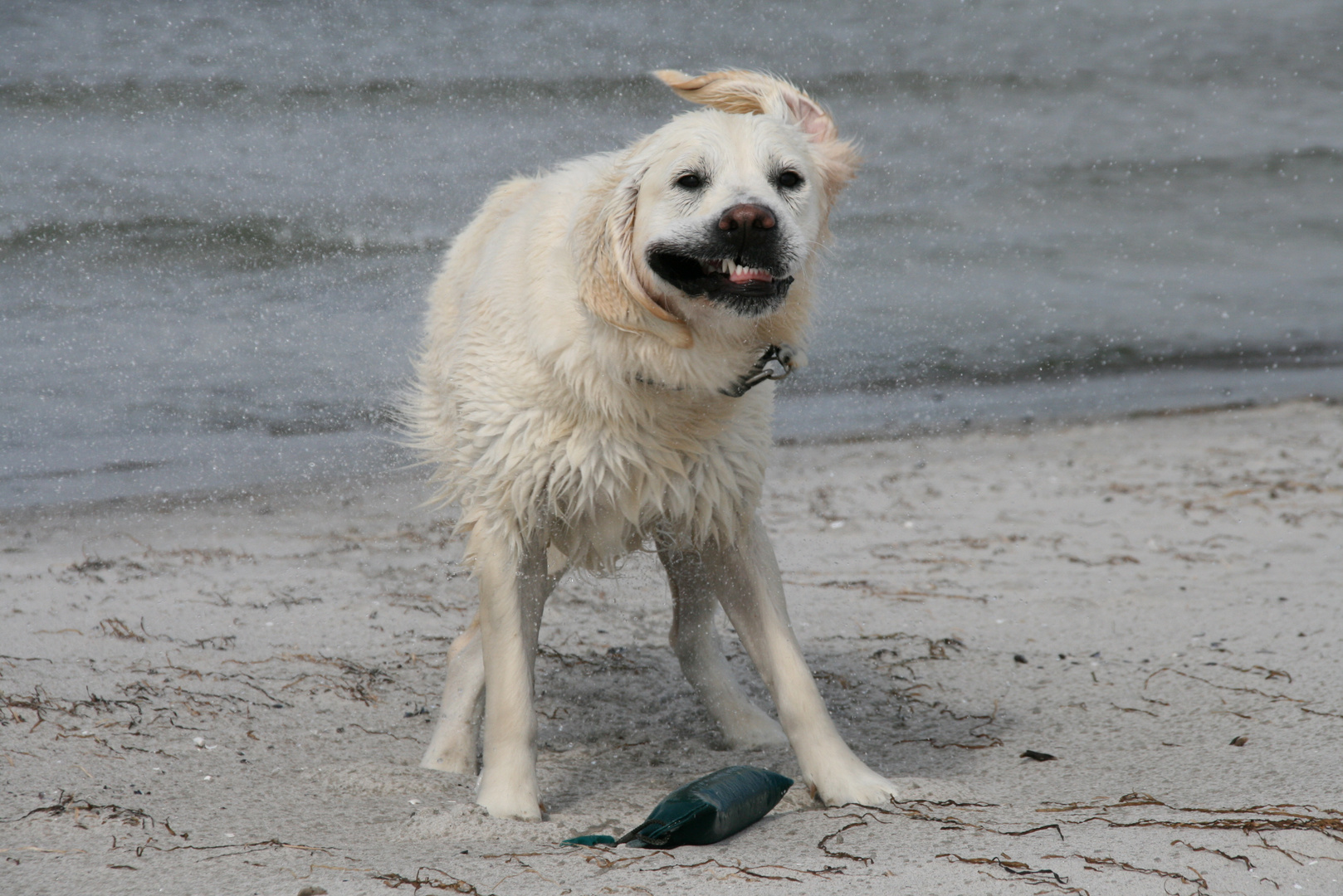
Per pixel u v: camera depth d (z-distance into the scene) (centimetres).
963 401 1478
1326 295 1891
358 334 1414
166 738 563
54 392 1259
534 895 377
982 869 385
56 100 1988
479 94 2161
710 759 568
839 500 1092
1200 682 633
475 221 639
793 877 384
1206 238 2128
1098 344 1675
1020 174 2327
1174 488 1122
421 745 579
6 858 415
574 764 559
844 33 2766
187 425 1209
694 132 465
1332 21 3250
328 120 2027
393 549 949
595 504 510
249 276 1560
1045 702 621
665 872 392
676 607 609
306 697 636
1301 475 1154
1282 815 432
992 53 2817
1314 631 707
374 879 391
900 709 622
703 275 464
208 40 2206
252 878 396
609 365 474
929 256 1964
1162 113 2666
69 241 1603
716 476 509
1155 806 451
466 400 517
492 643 506
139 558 912
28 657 672
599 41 2405
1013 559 905
